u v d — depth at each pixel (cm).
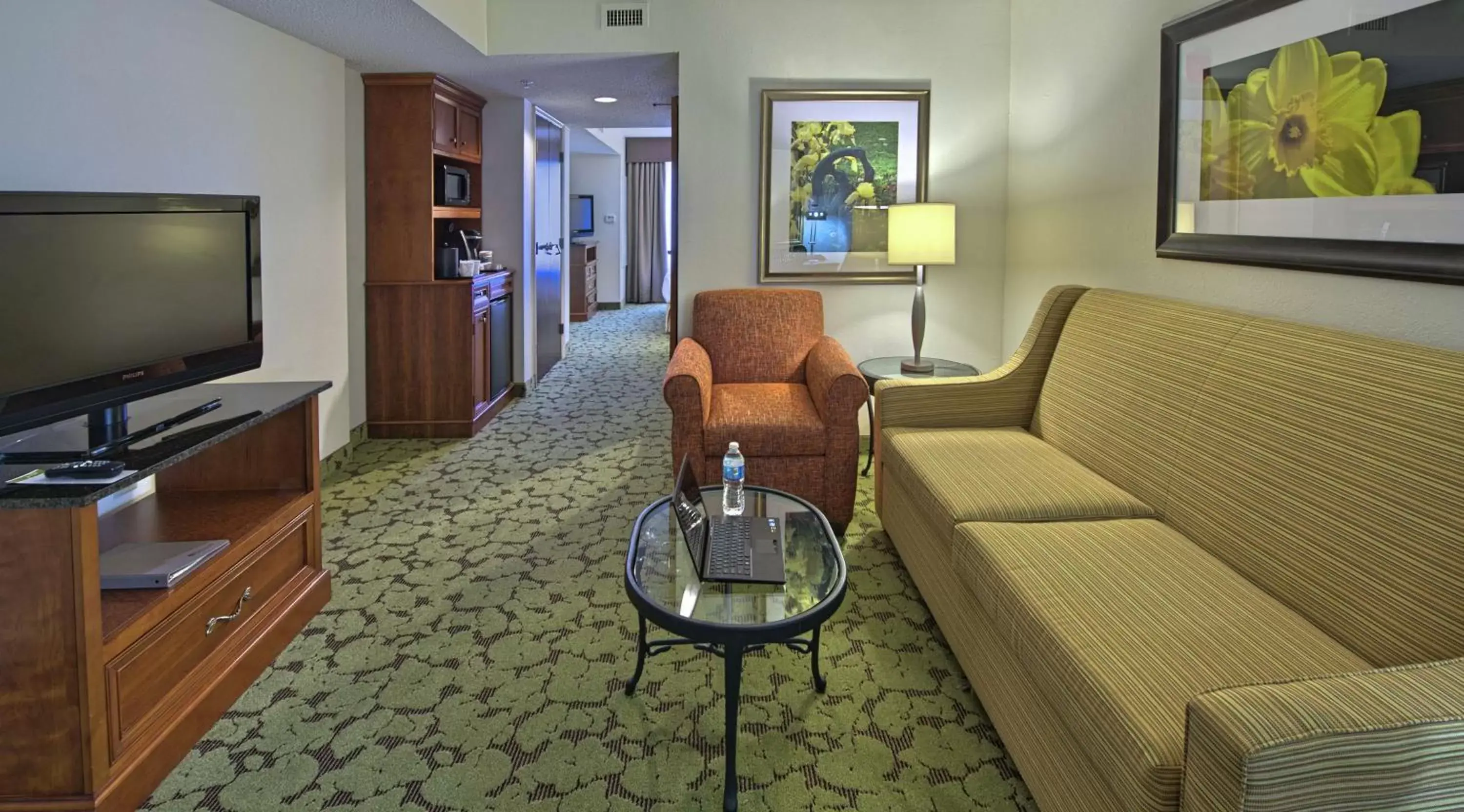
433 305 474
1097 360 272
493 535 329
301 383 272
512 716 206
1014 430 305
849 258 429
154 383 215
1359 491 158
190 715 190
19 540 155
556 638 246
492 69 450
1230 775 99
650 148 1277
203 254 234
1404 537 147
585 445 468
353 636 246
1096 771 139
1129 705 129
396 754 191
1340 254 196
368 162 463
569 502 370
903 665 231
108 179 255
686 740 197
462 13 375
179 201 224
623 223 1209
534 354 618
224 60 317
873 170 424
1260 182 225
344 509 358
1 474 171
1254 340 204
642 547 206
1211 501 198
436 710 209
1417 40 175
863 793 179
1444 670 111
